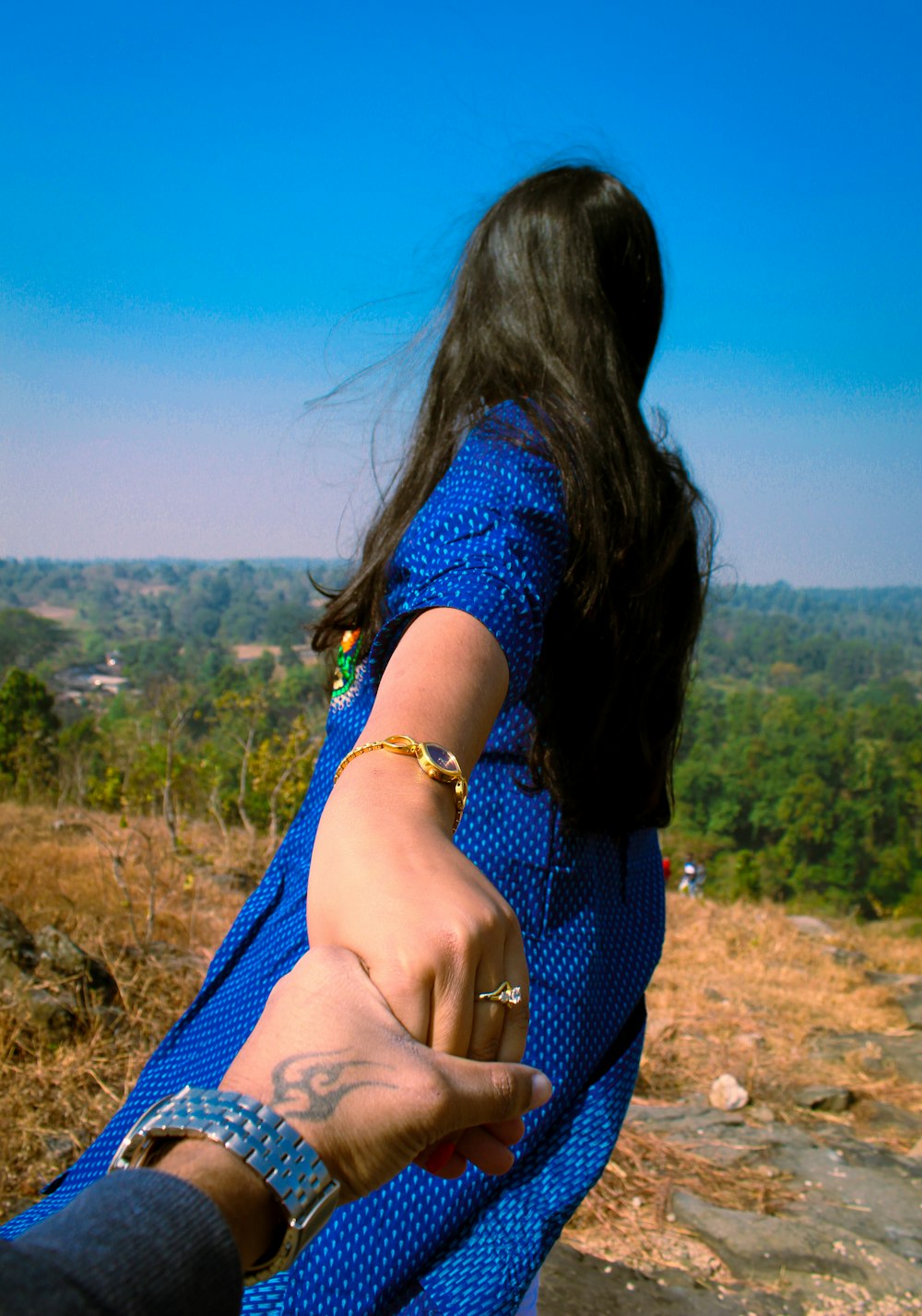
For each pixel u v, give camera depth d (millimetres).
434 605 815
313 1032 500
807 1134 4000
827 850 76812
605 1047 1134
